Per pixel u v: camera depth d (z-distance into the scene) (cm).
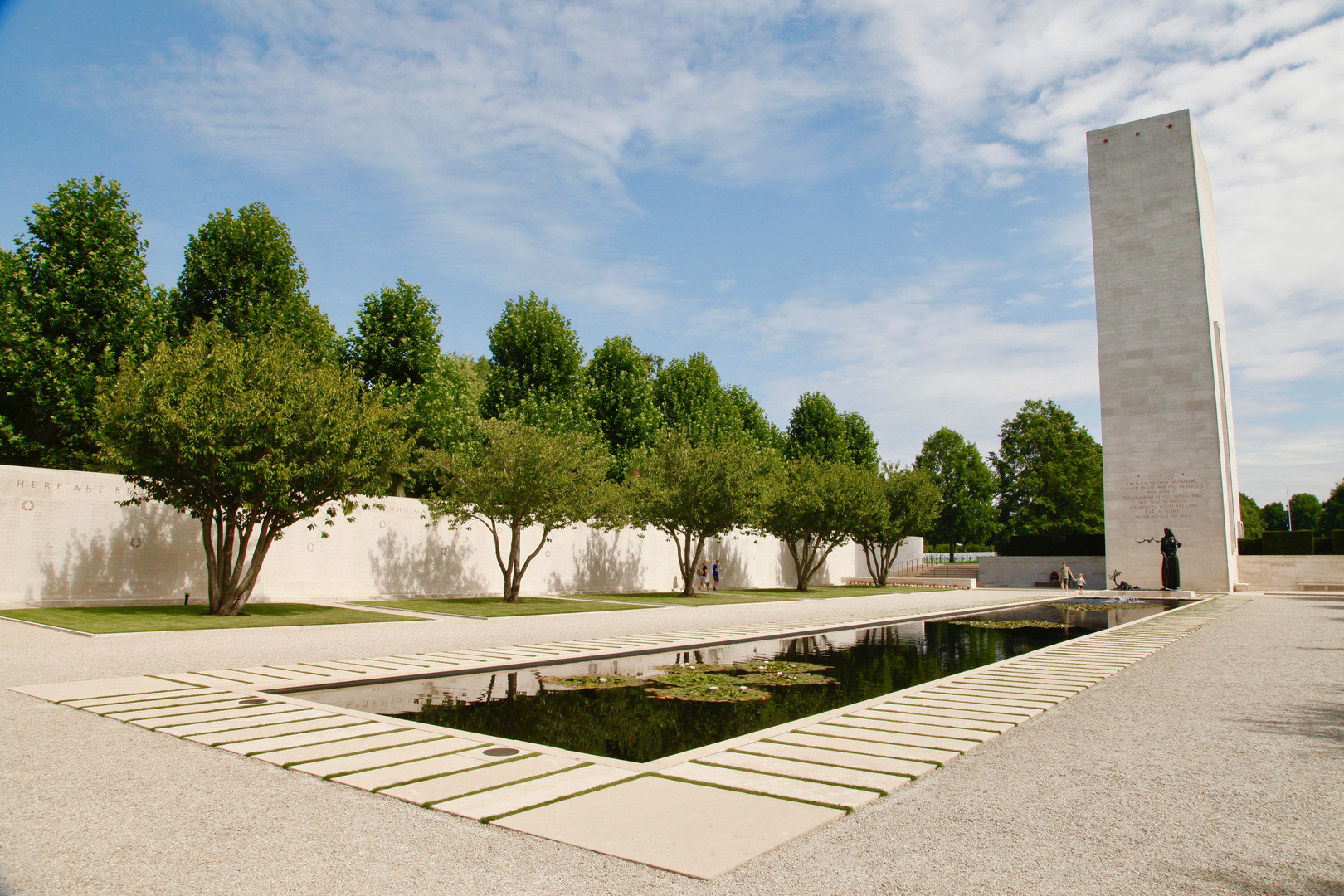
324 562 2748
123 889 428
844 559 5688
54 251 2805
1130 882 452
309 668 1249
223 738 791
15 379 2636
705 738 848
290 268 3331
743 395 6275
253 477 1980
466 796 607
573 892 432
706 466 3506
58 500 2252
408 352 3531
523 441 2797
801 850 501
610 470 4284
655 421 4706
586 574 3619
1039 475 7019
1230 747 798
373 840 511
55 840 503
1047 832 539
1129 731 873
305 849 495
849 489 4441
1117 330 4469
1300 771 705
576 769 696
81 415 2653
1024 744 809
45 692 1013
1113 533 4403
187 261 3175
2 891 421
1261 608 3030
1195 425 4253
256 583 2589
